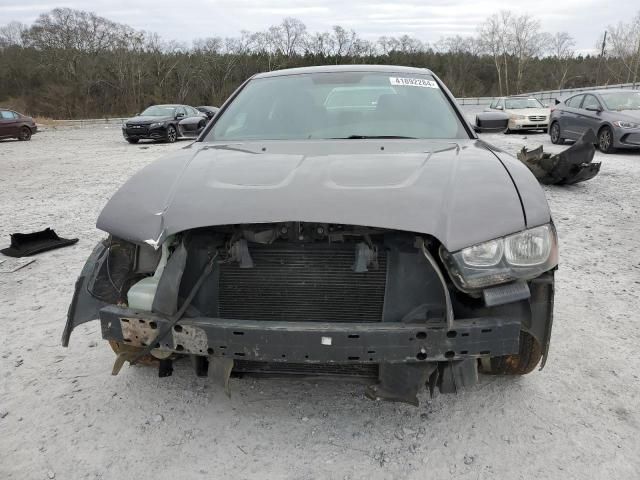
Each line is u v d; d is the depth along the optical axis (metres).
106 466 1.95
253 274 1.95
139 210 2.00
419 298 1.89
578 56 71.94
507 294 1.76
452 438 2.08
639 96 11.52
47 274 4.12
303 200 1.87
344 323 1.81
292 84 3.26
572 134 12.10
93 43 63.19
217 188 2.02
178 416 2.24
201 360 2.07
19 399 2.39
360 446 2.04
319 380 1.99
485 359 2.32
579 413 2.22
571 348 2.77
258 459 1.98
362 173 2.07
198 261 1.99
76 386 2.49
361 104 3.01
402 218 1.79
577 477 1.86
